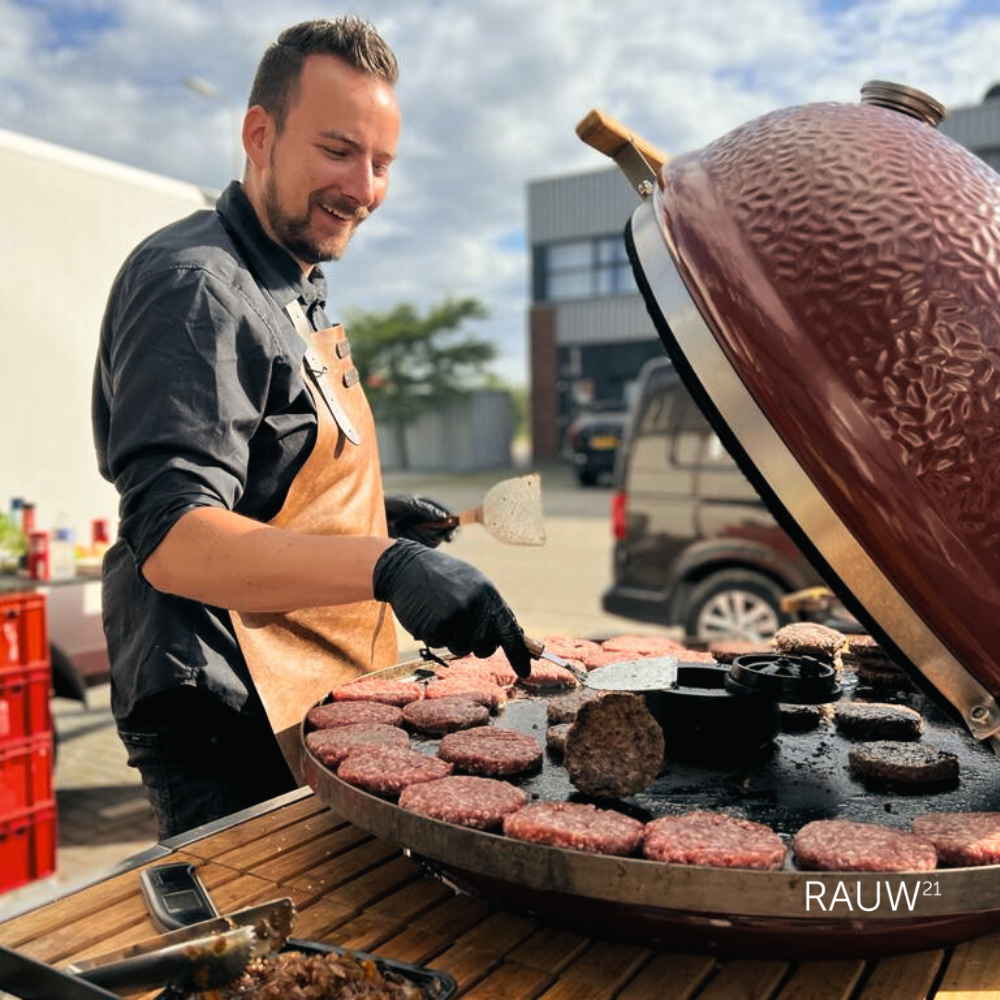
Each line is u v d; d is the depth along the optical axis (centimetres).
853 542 117
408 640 658
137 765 192
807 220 123
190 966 101
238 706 183
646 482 680
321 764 150
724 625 659
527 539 201
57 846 416
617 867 107
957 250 119
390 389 3594
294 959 108
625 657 224
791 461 120
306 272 204
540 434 3394
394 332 3534
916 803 141
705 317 128
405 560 138
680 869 105
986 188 129
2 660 364
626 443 691
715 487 654
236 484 159
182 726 185
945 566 114
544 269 3309
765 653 181
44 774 379
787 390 119
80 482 511
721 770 154
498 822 126
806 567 629
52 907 130
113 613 189
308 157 179
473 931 126
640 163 158
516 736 162
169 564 144
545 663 215
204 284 161
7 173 464
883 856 112
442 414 3584
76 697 466
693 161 145
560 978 116
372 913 131
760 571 652
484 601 135
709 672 174
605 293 3192
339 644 204
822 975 117
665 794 144
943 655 117
